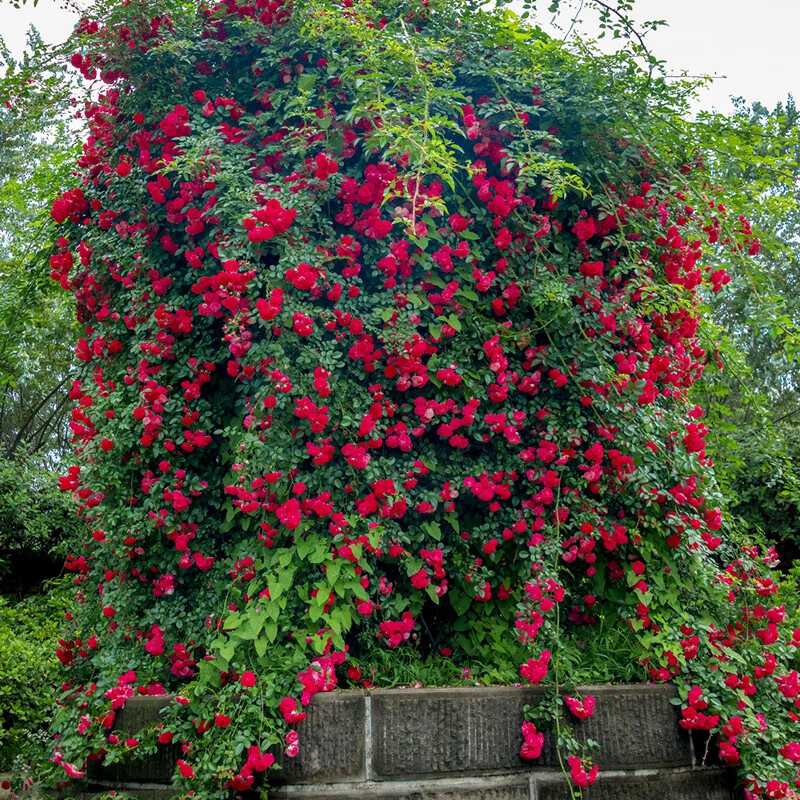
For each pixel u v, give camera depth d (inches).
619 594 122.0
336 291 108.8
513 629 108.3
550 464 118.1
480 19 129.0
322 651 98.8
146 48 120.1
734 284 152.0
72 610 130.0
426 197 99.3
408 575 110.5
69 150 152.3
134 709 100.9
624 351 128.5
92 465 115.3
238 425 116.4
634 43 122.6
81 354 130.3
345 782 93.7
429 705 97.6
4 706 144.3
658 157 127.0
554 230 121.4
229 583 110.7
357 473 109.5
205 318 118.9
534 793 98.0
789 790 102.2
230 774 87.7
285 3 121.0
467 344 116.4
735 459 155.5
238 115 124.0
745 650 115.1
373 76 106.7
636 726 103.9
